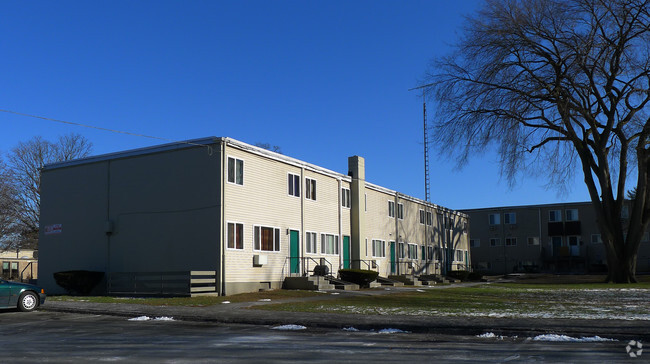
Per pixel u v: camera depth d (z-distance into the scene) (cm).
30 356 1080
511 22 3484
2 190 5288
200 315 1762
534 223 7769
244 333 1434
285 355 1085
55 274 2800
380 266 4156
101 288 2855
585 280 4841
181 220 2694
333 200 3641
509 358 1049
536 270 7606
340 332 1460
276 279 2978
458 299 2508
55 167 3142
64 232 3050
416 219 5022
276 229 3009
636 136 3950
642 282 4178
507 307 2078
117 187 2911
